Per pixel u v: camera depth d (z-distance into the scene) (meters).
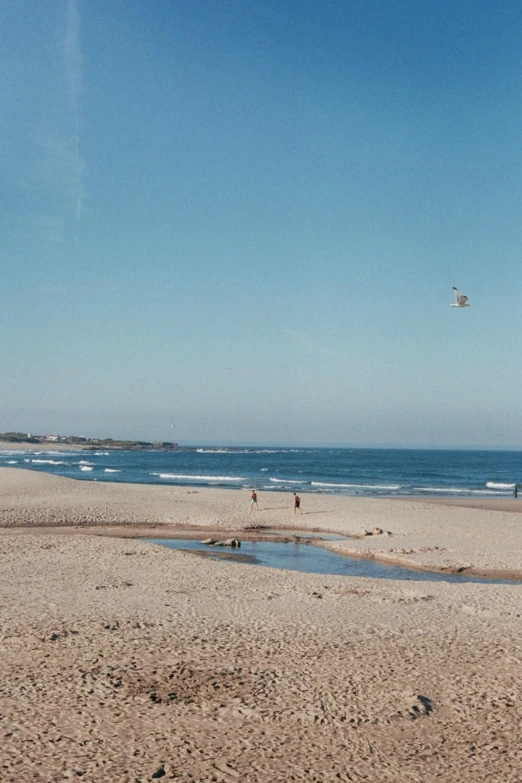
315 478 82.19
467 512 38.19
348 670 11.12
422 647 12.47
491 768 7.84
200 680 10.47
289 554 26.23
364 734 8.69
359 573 22.53
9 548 23.44
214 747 8.20
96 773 7.43
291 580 19.25
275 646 12.36
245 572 20.38
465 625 14.18
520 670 11.24
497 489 66.50
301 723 8.98
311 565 23.92
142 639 12.54
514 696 10.08
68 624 13.41
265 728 8.78
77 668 10.82
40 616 13.98
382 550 26.12
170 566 20.98
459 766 7.88
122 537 30.12
